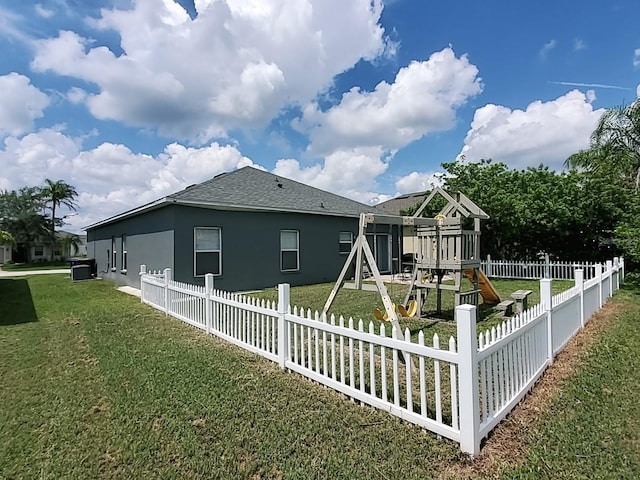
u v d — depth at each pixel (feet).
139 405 11.92
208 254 38.22
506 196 48.39
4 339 20.54
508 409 10.61
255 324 17.26
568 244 50.42
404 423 10.40
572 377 13.33
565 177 49.60
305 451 9.20
